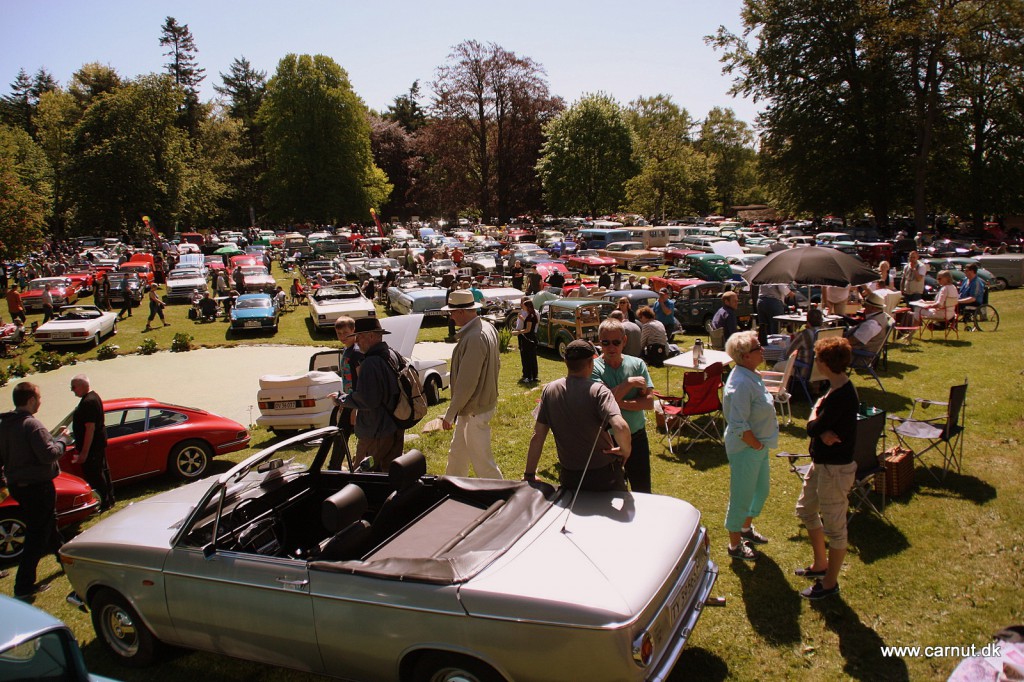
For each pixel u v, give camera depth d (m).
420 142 66.25
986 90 38.75
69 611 5.39
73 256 47.03
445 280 25.17
